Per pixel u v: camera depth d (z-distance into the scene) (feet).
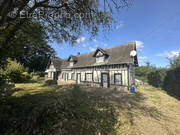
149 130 11.95
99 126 11.48
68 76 60.59
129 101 21.79
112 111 15.78
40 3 12.44
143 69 64.64
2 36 12.88
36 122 10.14
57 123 10.30
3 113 10.49
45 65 115.03
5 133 8.86
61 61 82.84
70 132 9.67
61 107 13.23
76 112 13.17
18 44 13.24
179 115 16.25
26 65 94.27
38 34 16.84
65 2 12.05
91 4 12.84
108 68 38.75
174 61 41.70
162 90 38.01
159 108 18.90
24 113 10.95
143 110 17.53
